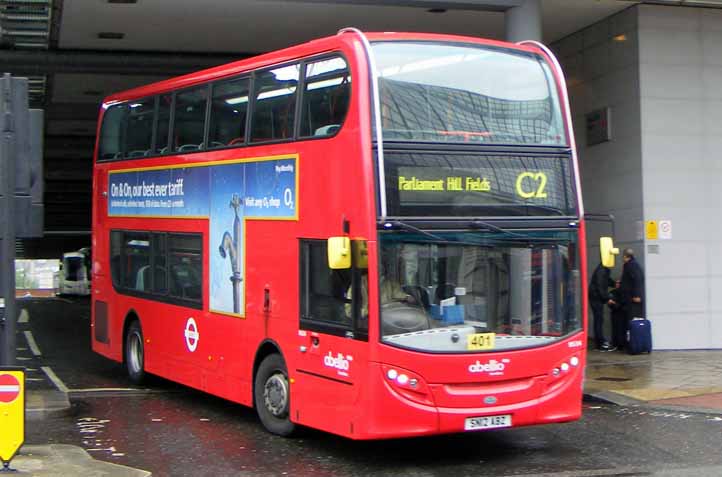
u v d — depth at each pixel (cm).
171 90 1368
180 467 960
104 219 1619
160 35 2028
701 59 1905
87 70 2197
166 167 1370
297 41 2127
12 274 945
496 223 959
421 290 926
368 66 935
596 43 2014
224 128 1211
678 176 1884
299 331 1032
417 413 913
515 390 952
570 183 1009
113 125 1586
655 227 1867
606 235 1983
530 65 1017
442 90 962
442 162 945
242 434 1132
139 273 1477
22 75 2244
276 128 1088
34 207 954
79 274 5547
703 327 1881
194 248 1285
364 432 914
